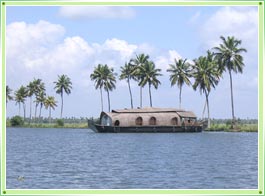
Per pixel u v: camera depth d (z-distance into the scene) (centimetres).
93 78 16112
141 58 14812
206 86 13362
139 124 12288
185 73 13988
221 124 13788
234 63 12762
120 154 6309
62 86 18862
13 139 10106
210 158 5722
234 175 4266
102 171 4559
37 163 5266
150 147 7419
